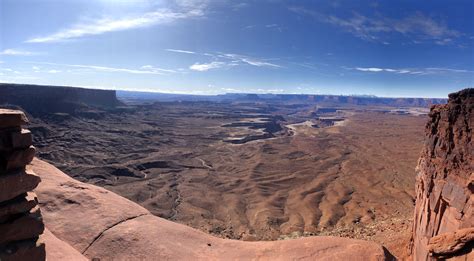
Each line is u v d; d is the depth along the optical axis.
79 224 12.17
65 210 12.84
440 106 26.72
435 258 17.53
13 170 7.66
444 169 23.28
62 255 9.46
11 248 7.49
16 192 7.66
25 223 7.75
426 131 28.78
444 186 22.69
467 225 19.06
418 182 29.70
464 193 20.31
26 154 7.80
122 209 13.41
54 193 13.62
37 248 7.86
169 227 12.84
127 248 11.25
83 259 9.62
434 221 23.72
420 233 26.19
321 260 11.15
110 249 11.20
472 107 22.58
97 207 13.21
